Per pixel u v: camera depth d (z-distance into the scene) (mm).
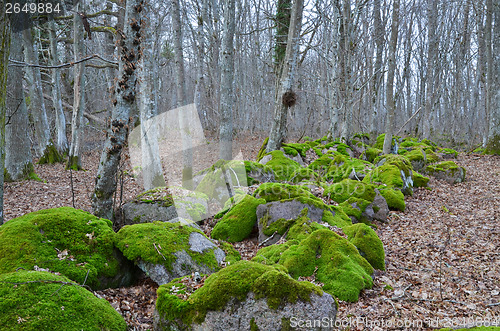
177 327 3389
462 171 12422
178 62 11086
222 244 5496
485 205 9305
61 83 20438
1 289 3010
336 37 16969
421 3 30094
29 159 11359
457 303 4578
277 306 3219
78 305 3170
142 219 6180
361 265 5176
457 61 26688
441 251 6348
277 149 13406
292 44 12609
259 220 6750
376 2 21438
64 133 16250
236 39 25797
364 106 29391
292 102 13094
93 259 4242
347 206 8031
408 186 10516
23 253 3920
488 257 6023
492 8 18656
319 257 5258
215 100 18938
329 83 20094
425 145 18594
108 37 18422
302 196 7020
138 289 4449
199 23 15812
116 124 5809
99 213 6008
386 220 8086
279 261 5250
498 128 17109
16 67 10766
